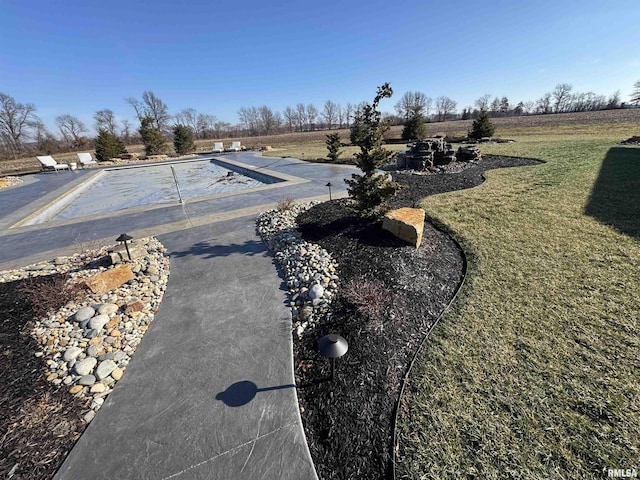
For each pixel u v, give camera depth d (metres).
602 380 2.36
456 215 6.05
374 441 2.08
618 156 10.49
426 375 2.54
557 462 1.86
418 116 22.47
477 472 1.84
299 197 8.00
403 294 3.54
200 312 3.45
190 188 12.10
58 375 2.64
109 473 1.90
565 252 4.34
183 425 2.18
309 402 2.37
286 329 3.14
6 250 5.43
